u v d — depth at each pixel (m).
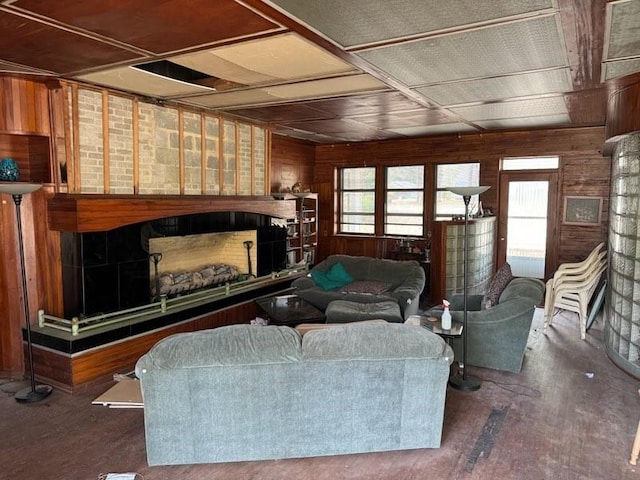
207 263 6.02
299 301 5.12
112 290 4.17
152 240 5.14
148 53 3.14
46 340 3.75
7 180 3.69
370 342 2.63
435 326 3.83
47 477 2.55
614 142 4.59
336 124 6.41
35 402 3.47
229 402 2.60
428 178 7.83
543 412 3.31
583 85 4.10
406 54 3.23
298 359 2.57
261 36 2.82
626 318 4.12
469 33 2.81
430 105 5.05
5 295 3.92
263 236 6.13
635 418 3.22
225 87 4.20
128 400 3.41
